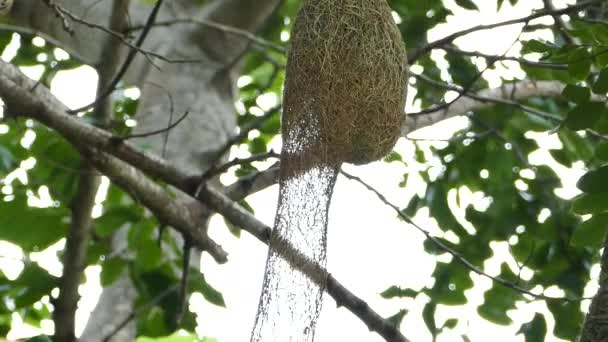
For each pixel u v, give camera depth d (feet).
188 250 27.17
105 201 33.63
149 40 34.78
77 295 27.09
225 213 24.85
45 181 30.73
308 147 20.30
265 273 19.06
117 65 26.61
